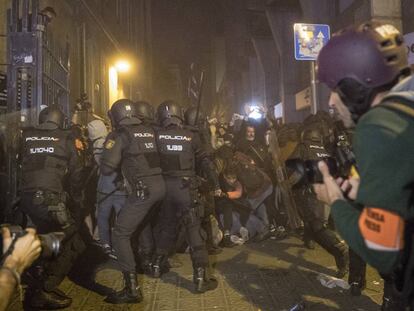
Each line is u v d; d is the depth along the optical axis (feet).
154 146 13.53
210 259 17.54
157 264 15.20
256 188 20.18
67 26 28.25
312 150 15.07
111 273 15.70
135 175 13.03
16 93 16.24
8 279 4.14
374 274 14.61
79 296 13.29
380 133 3.76
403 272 4.11
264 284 14.15
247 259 17.43
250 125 21.31
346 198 4.75
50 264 11.99
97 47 37.83
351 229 4.00
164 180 13.75
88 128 16.97
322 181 5.24
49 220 12.34
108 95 43.11
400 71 4.36
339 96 4.58
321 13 46.55
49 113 13.56
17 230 4.69
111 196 16.07
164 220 14.78
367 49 4.22
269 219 21.04
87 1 32.89
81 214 15.69
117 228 12.79
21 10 18.58
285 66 61.87
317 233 14.20
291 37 61.82
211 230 18.22
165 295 13.33
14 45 16.38
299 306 11.07
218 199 20.15
